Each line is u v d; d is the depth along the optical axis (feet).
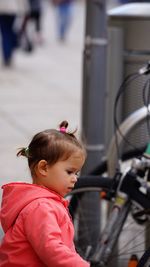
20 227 12.00
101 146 19.79
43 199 12.02
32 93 40.96
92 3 19.22
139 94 19.52
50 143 12.19
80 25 85.05
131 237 17.28
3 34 50.55
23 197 12.23
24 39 57.47
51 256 11.43
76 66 52.24
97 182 16.53
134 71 19.63
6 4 49.80
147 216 16.39
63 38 68.54
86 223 17.83
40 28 63.52
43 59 55.47
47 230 11.55
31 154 12.38
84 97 19.83
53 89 42.50
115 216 15.81
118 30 19.40
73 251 12.03
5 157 27.71
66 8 68.28
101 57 19.49
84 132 19.83
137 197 15.72
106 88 19.76
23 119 34.37
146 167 15.67
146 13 19.24
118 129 17.53
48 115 35.32
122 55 19.60
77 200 17.40
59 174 12.22
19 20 58.13
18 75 47.29
